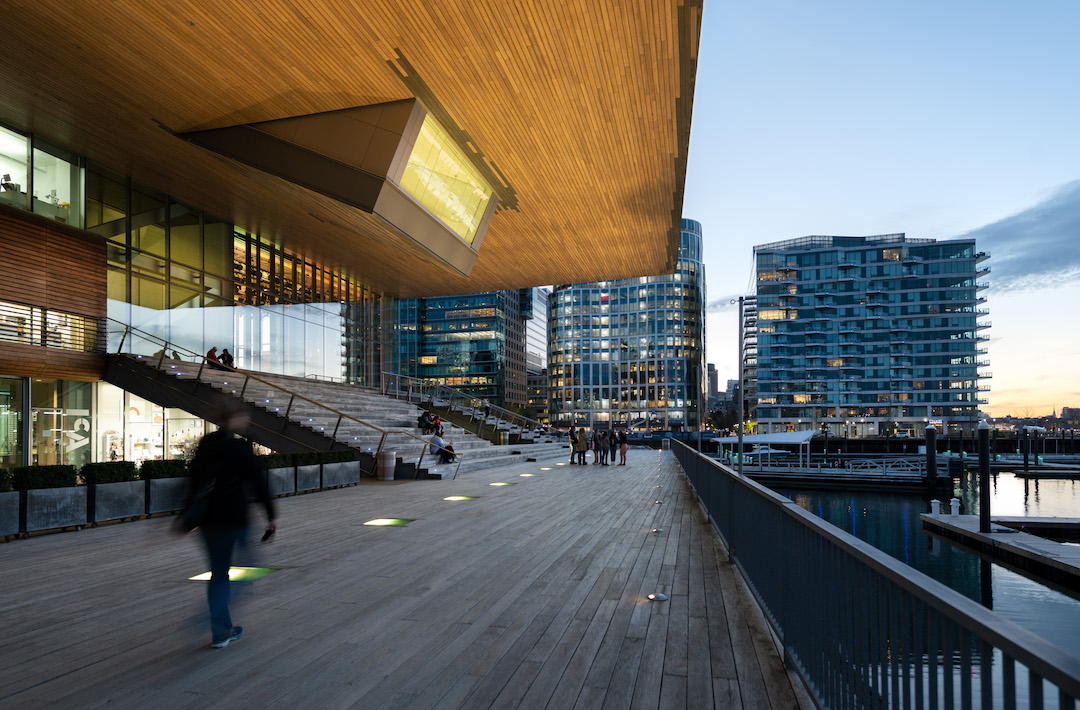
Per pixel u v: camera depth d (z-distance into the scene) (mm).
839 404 117188
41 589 6168
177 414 19891
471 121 15516
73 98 14406
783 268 120688
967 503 43406
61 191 17125
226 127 15805
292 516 11102
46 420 16469
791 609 4117
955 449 87625
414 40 12180
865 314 118188
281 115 15227
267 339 25875
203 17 11336
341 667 4156
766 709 3529
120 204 18984
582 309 137625
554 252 27484
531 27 11812
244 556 6504
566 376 136875
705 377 144625
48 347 16078
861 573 2789
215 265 22906
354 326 33188
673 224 23562
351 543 8602
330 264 29750
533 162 17969
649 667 4164
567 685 3869
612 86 13945
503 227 23906
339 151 14891
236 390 19391
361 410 25703
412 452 20625
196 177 18906
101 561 7441
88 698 3674
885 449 88938
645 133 16156
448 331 139625
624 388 134000
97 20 11398
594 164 18141
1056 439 94938
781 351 120188
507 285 33969
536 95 14320
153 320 20094
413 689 3805
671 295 134000
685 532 9523
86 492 9742
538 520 10680
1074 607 17234
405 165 15062
